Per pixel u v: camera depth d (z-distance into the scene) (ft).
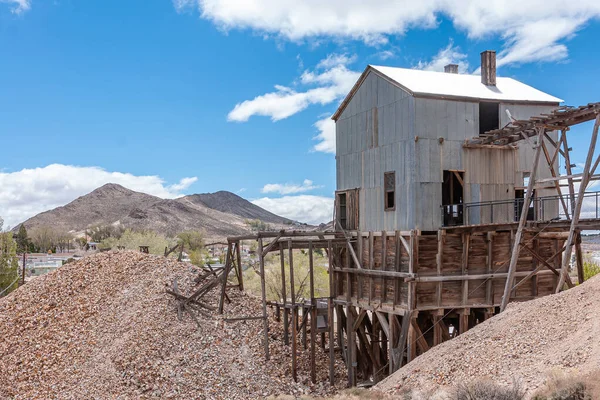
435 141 85.05
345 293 101.40
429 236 83.51
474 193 87.10
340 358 102.89
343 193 103.76
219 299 105.29
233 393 78.48
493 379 48.37
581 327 50.11
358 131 99.66
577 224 69.82
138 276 106.52
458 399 43.68
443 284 83.25
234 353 88.94
